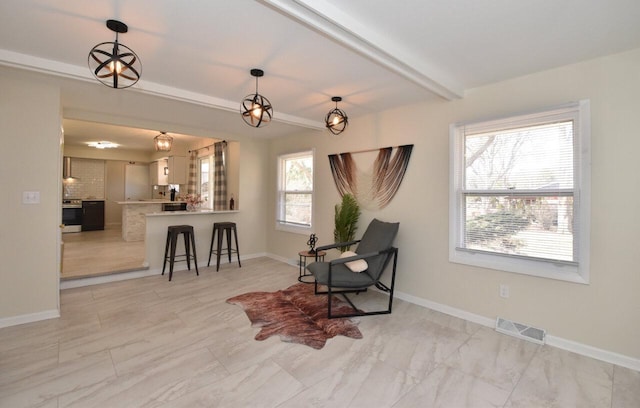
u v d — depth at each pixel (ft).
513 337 8.68
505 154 9.27
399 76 8.92
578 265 7.89
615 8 5.64
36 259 9.41
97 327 8.98
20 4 5.72
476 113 9.71
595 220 7.64
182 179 24.18
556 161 8.32
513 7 5.67
